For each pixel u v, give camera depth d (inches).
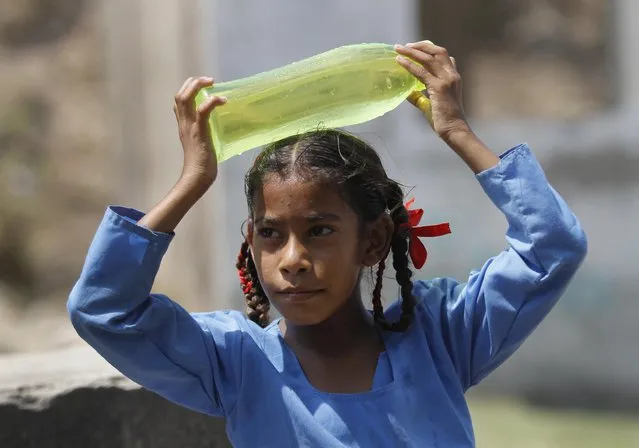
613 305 690.2
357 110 247.0
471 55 1087.0
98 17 1240.8
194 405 250.2
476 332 258.2
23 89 1211.9
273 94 241.0
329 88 243.0
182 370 242.2
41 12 1254.9
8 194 1099.9
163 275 788.6
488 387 709.9
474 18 1087.0
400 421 242.4
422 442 243.3
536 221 239.1
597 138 697.6
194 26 787.4
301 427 239.0
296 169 235.1
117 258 229.1
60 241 1103.0
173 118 826.8
